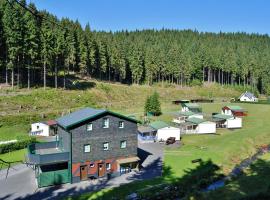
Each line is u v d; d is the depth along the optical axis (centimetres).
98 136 5203
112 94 13500
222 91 18762
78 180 5006
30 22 10719
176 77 18388
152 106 11356
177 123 9800
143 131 8025
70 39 13538
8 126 8169
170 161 6006
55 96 10919
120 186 4709
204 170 5491
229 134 8844
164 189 4534
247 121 11094
